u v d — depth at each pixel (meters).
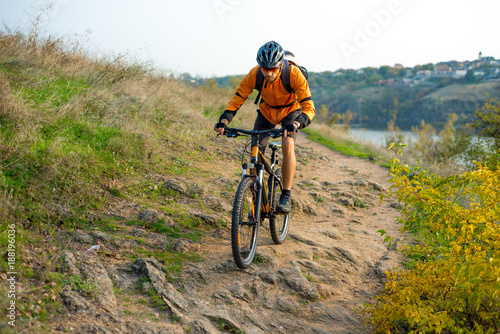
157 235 3.68
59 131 5.04
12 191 3.47
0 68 6.37
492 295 2.23
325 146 12.60
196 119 9.43
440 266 2.80
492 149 14.52
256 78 3.71
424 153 17.14
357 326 2.89
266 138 3.78
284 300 3.01
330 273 3.56
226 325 2.59
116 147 5.39
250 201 3.70
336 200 6.03
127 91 8.10
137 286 2.82
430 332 2.65
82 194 4.00
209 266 3.32
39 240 3.02
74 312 2.33
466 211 2.80
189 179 5.52
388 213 5.68
